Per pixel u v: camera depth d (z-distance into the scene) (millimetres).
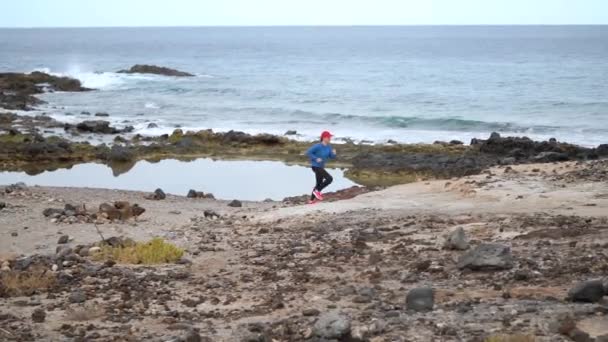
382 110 57500
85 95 70438
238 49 186625
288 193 28375
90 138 44406
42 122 50031
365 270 12422
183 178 32344
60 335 9320
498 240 14094
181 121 52344
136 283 12320
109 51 179375
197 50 182750
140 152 39375
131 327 9586
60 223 18766
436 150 37562
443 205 18938
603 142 41844
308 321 9203
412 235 15312
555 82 78938
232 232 17469
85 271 13273
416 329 8539
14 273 13031
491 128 47844
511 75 89812
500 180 21375
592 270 11141
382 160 34531
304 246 14914
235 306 10641
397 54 151750
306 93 70625
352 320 9078
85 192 24797
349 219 17938
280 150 39688
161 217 20188
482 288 10625
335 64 119438
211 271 13273
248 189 29359
